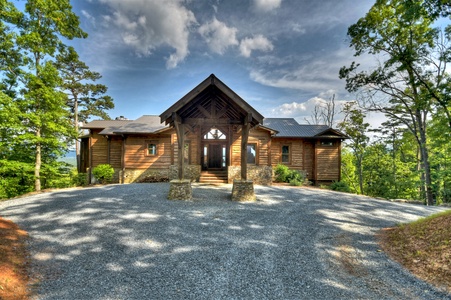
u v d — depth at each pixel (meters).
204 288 3.23
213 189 11.48
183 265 3.92
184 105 8.46
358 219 6.93
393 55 13.56
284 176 15.12
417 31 12.66
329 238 5.30
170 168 14.67
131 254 4.32
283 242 5.02
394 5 12.82
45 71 11.80
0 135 11.14
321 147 16.98
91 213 6.86
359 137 20.72
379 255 4.42
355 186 24.86
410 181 19.03
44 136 12.66
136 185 12.55
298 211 7.65
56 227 5.70
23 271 3.60
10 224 5.78
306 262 4.10
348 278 3.56
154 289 3.19
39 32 12.22
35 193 10.40
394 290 3.22
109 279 3.45
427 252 4.18
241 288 3.24
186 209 7.53
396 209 8.45
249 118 8.52
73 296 3.00
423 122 16.44
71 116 23.42
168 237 5.18
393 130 21.27
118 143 17.22
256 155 15.12
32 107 11.92
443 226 4.91
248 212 7.38
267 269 3.82
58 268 3.77
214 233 5.49
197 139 15.10
